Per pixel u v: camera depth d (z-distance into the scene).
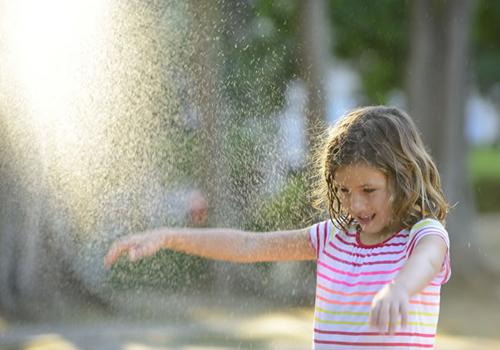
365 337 4.50
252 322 13.24
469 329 16.59
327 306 4.66
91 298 12.57
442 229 4.44
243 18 10.75
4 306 13.11
